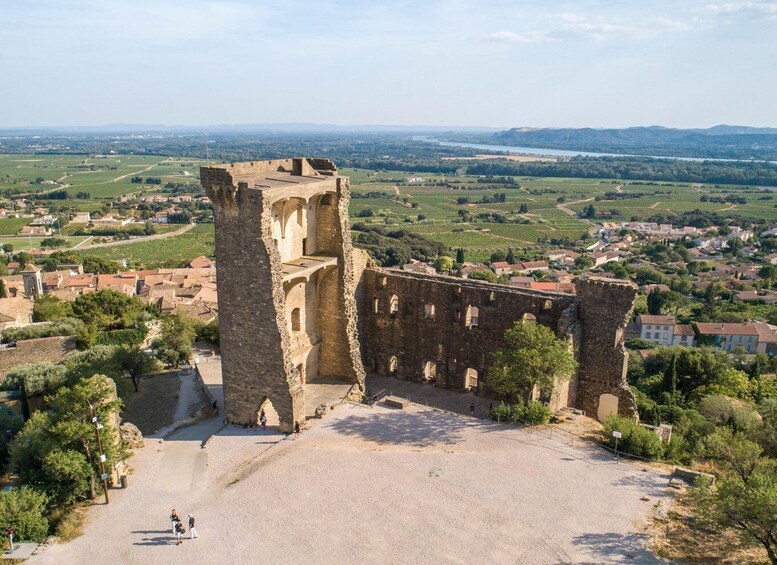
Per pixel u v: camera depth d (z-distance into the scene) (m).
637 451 52.00
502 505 44.53
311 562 39.03
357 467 50.50
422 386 73.81
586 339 64.56
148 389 78.75
